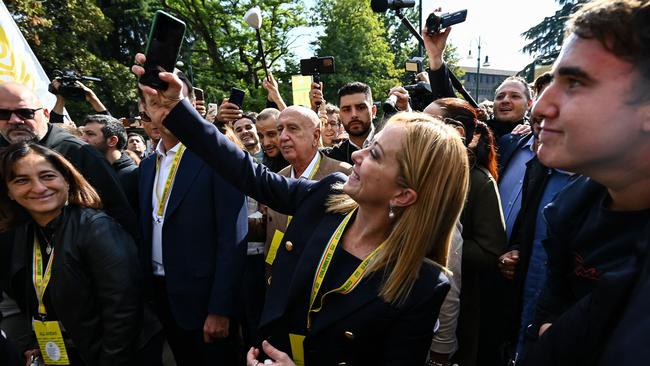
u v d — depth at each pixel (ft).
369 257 4.14
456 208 4.14
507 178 8.98
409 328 3.90
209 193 7.31
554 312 4.02
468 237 7.39
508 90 11.48
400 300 3.90
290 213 5.28
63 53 50.34
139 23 70.69
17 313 7.05
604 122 2.29
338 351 4.09
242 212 7.45
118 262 6.12
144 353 6.93
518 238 7.60
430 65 10.07
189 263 7.21
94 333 6.19
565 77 2.43
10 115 8.01
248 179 4.96
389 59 87.35
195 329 7.36
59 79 15.55
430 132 4.00
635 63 2.16
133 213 8.45
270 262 7.74
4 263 6.61
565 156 2.50
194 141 4.55
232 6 65.41
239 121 14.79
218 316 7.16
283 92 67.51
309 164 8.46
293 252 4.80
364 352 4.11
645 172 2.45
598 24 2.21
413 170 3.93
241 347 9.64
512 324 7.18
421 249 3.97
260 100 63.21
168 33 4.01
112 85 55.52
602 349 1.98
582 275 3.44
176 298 7.26
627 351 1.72
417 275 3.96
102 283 6.06
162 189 7.65
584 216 3.48
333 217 4.68
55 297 5.95
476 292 7.54
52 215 6.13
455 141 4.08
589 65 2.27
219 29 66.18
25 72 12.33
